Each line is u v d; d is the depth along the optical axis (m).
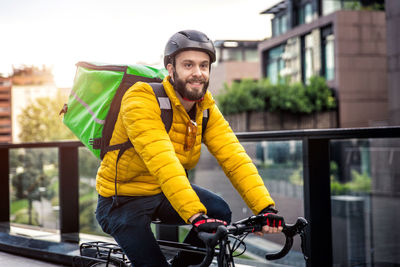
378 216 8.33
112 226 1.88
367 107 36.03
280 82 40.81
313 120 37.06
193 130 1.81
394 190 11.18
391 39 19.34
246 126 38.62
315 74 38.25
